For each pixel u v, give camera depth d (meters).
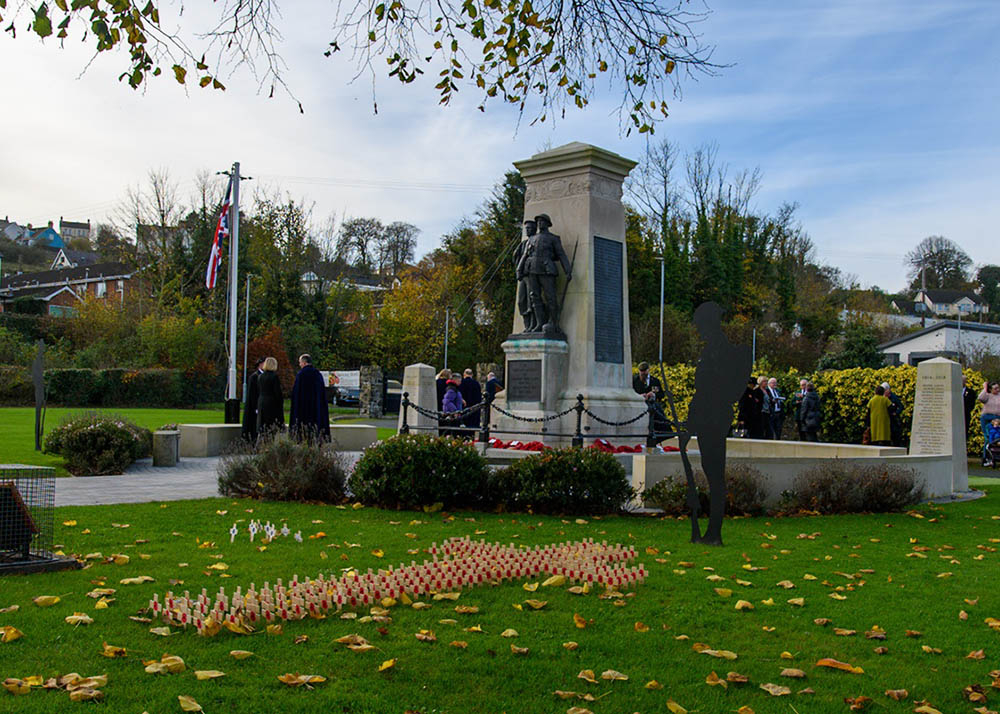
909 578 8.20
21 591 6.73
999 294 104.62
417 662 5.48
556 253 17.67
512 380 17.80
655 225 62.88
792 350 56.31
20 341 46.72
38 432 18.22
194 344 46.66
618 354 18.14
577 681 5.29
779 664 5.71
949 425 15.76
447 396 19.27
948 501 14.29
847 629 6.46
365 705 4.82
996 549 9.90
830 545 9.79
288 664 5.35
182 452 19.23
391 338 59.72
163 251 56.47
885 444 19.64
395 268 92.94
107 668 5.19
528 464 11.64
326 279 62.97
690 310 59.72
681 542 9.55
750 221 69.69
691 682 5.36
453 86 9.81
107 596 6.68
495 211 58.16
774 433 23.95
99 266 83.25
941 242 112.38
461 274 59.84
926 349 56.25
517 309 18.36
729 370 9.39
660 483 11.78
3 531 7.43
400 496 11.59
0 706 4.59
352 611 6.51
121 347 48.94
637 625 6.33
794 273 74.50
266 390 17.73
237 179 33.53
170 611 6.10
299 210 61.94
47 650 5.44
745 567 8.33
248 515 10.77
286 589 6.98
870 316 75.69
